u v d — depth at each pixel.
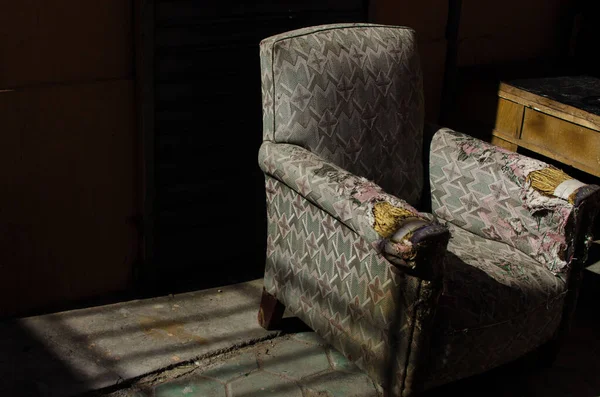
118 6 2.76
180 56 2.91
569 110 3.18
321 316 2.59
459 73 3.71
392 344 2.30
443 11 3.63
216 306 3.09
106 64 2.80
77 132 2.81
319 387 2.69
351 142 2.71
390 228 2.13
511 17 3.90
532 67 3.81
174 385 2.65
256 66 3.13
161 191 3.05
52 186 2.82
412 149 2.87
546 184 2.55
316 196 2.40
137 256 3.13
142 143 2.92
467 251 2.57
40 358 2.70
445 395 2.72
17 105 2.65
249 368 2.77
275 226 2.74
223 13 2.97
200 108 3.03
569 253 2.54
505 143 3.52
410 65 2.87
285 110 2.62
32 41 2.62
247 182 3.27
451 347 2.30
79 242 2.96
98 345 2.79
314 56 2.65
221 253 3.31
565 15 4.07
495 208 2.69
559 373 2.88
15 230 2.80
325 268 2.52
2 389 2.54
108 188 2.95
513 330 2.42
